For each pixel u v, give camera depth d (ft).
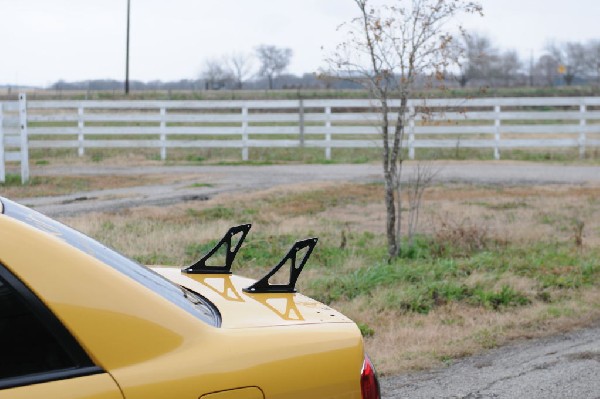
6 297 8.09
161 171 74.02
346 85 186.70
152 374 8.37
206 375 8.60
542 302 28.91
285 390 9.07
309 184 62.59
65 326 8.23
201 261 12.46
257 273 32.55
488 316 26.55
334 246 38.58
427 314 26.86
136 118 85.05
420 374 20.79
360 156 86.89
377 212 50.26
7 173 69.97
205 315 9.52
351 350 9.78
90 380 8.11
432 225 44.24
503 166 77.36
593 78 274.16
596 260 34.91
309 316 10.32
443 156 86.28
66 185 63.26
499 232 42.24
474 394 19.07
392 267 32.60
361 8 36.06
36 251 8.44
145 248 36.50
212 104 85.87
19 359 7.98
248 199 54.08
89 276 8.59
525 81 246.68
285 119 86.12
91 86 270.05
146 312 8.72
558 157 85.87
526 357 22.30
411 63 36.06
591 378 20.26
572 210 50.57
